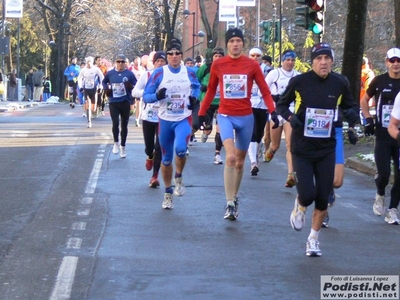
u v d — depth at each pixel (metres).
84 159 19.92
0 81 53.72
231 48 11.98
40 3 68.38
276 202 14.07
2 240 10.73
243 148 12.34
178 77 12.92
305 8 22.66
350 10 26.95
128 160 19.78
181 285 8.62
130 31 100.94
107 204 13.60
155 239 10.91
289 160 14.98
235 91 12.01
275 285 8.68
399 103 9.95
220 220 12.32
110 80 20.11
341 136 10.78
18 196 14.36
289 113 9.91
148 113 15.55
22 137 25.83
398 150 12.45
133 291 8.38
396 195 12.34
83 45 100.50
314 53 9.82
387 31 54.19
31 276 8.92
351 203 14.38
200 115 12.42
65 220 12.18
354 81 27.00
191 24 97.62
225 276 9.03
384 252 10.37
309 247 10.05
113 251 10.17
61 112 42.41
